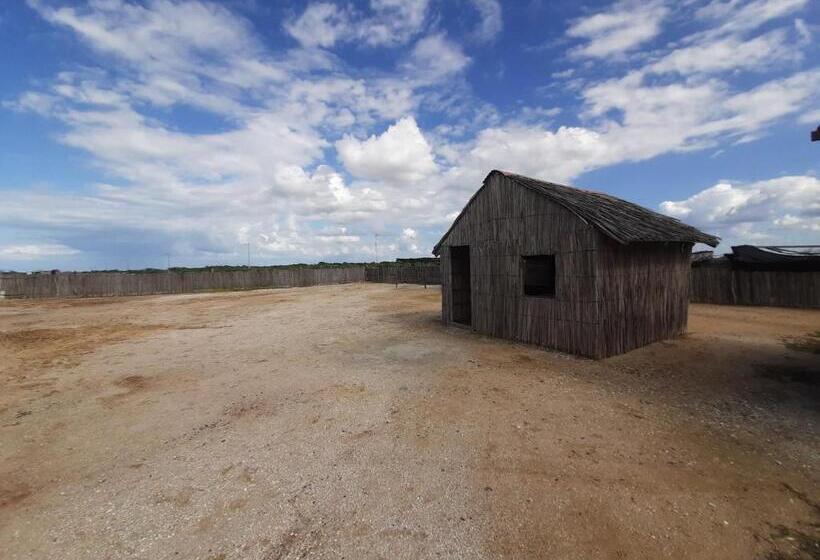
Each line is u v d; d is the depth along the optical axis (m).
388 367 8.82
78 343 12.48
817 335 10.78
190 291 35.78
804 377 7.38
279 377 8.35
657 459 4.69
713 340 10.45
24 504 4.20
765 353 9.03
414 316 16.33
